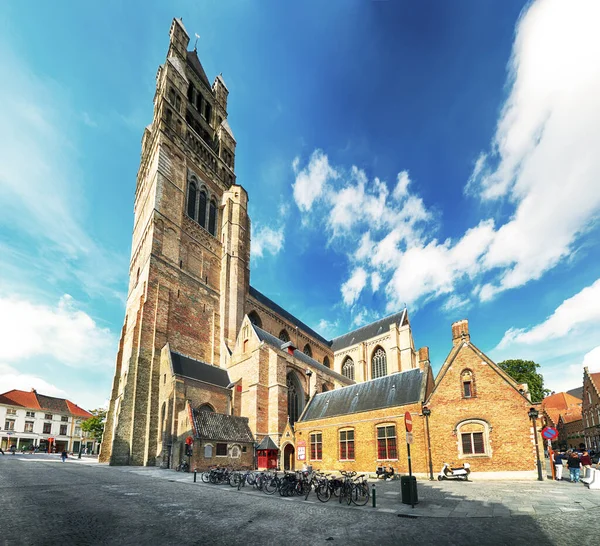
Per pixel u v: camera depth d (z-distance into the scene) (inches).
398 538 431.2
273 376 1660.9
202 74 2785.4
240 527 471.2
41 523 459.2
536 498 666.2
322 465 1337.4
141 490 762.2
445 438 1060.5
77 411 3868.1
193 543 398.9
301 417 1533.0
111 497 663.8
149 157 2247.8
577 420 2583.7
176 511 556.1
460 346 1123.9
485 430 1019.9
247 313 2297.0
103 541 397.4
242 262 2315.5
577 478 890.1
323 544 406.3
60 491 711.7
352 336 3297.2
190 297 1955.0
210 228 2337.6
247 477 884.6
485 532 450.6
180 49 2513.5
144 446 1471.5
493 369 1057.5
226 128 2778.1
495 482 914.1
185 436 1315.2
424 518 536.1
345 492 679.1
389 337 2906.0
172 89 2265.0
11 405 3299.7
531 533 439.2
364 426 1241.4
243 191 2491.4
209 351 1969.7
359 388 1448.1
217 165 2534.5
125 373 1777.8
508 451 981.2
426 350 1295.5
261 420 1583.4
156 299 1732.3
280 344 1996.8
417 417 1122.0
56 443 3538.4
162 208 1924.2
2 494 657.6
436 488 833.5
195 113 2529.5
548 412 3061.0
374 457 1183.6
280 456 1488.7
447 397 1091.9
